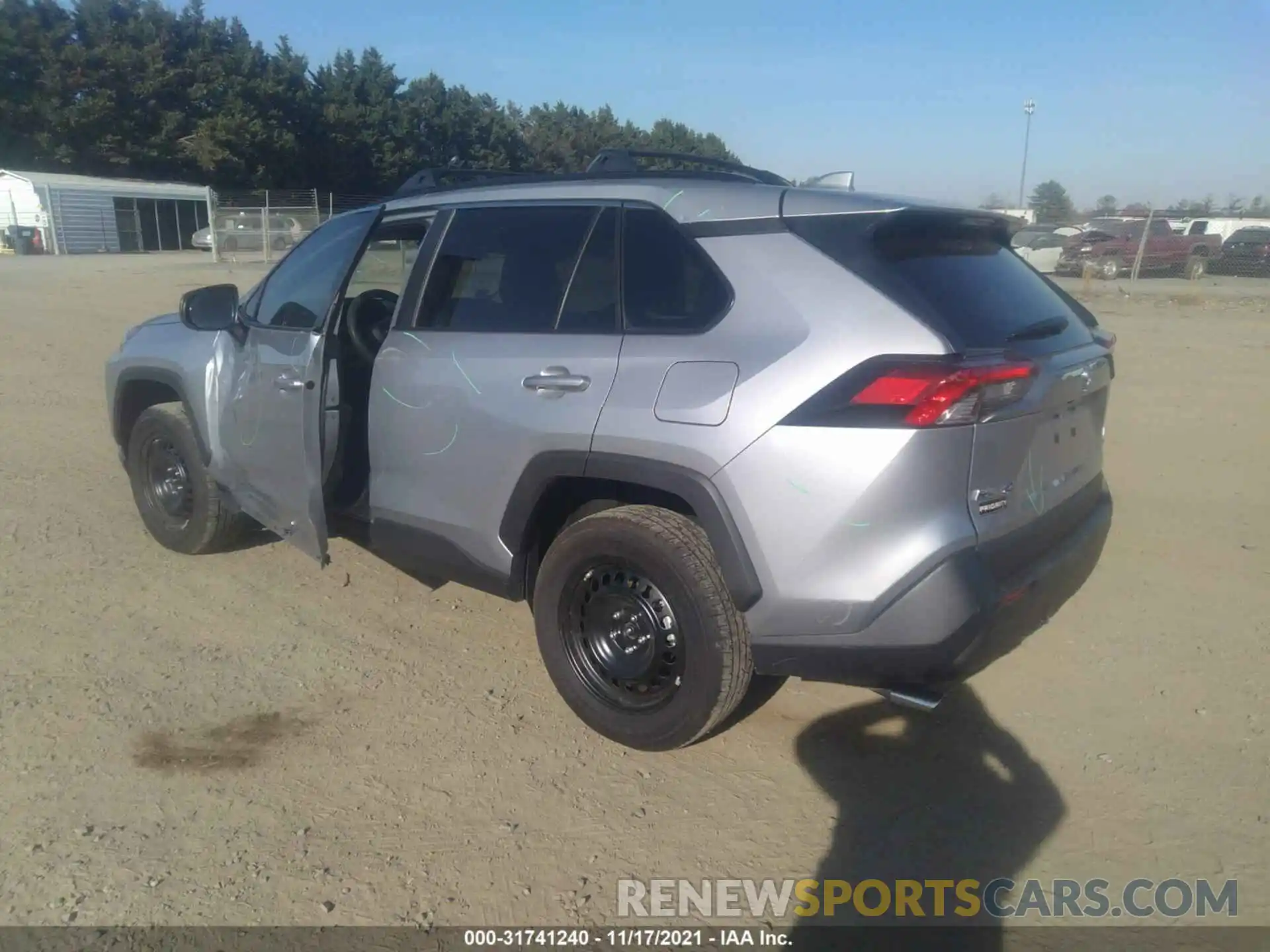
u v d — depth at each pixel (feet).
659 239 11.70
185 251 145.59
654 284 11.59
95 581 16.76
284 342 14.34
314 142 179.63
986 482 10.21
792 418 10.16
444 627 15.55
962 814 11.14
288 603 16.20
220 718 12.75
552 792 11.41
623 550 11.53
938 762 12.09
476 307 13.15
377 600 16.43
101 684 13.46
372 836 10.58
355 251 14.19
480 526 12.82
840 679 10.56
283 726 12.62
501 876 10.07
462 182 15.17
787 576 10.27
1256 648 14.87
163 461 17.71
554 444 11.77
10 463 23.49
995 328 10.75
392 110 190.19
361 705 13.16
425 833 10.66
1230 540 19.24
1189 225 90.48
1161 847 10.62
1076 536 11.93
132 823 10.64
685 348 11.03
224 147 167.02
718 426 10.52
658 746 11.82
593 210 12.39
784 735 12.63
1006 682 13.94
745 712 13.16
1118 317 55.93
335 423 14.57
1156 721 12.93
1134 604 16.39
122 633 14.93
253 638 14.94
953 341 9.92
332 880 9.92
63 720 12.53
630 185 12.26
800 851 10.53
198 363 16.30
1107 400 13.10
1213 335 47.70
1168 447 25.85
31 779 11.31
